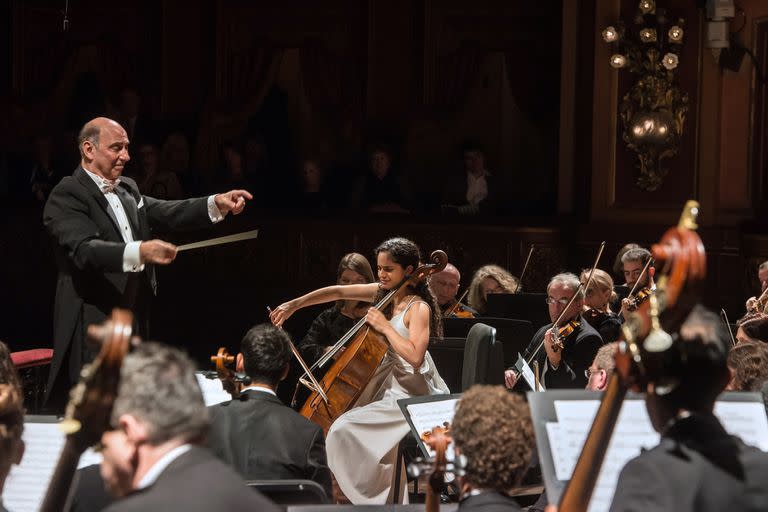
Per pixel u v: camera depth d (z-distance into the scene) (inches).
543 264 919.0
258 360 307.6
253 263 960.9
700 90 853.2
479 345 407.2
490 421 198.2
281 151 1041.5
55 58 1048.2
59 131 1050.1
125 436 157.9
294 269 953.5
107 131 382.6
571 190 964.6
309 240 950.4
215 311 965.2
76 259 363.9
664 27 856.9
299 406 552.4
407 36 1026.1
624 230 884.0
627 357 167.5
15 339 959.0
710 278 850.1
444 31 1018.7
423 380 435.5
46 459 232.4
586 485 174.6
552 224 947.3
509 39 1002.1
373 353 432.1
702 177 856.3
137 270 358.0
